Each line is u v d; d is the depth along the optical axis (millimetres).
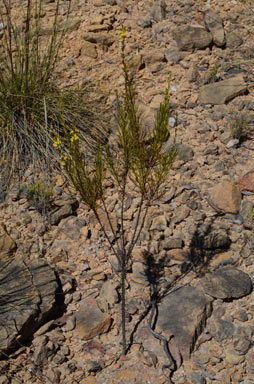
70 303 3977
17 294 3814
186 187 4699
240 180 4715
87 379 3578
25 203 4516
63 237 4359
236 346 3748
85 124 4977
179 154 4891
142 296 4031
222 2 6391
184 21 6137
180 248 4340
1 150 4809
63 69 5559
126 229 4434
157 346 3746
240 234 4426
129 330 3855
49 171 4727
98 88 5410
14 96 4848
